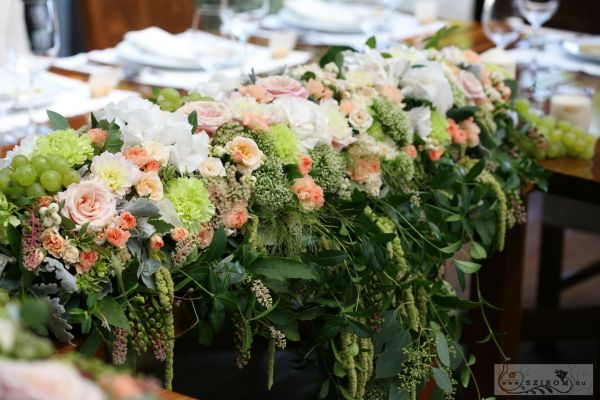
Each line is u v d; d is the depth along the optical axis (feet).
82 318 4.38
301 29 10.25
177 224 4.69
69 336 4.36
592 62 10.26
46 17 6.97
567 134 7.70
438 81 6.39
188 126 4.91
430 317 5.84
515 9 9.54
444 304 5.83
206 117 5.24
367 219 5.41
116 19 10.69
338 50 6.56
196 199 4.76
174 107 5.55
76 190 4.39
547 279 11.19
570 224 9.89
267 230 5.09
